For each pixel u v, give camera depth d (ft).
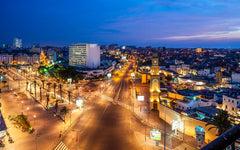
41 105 363.76
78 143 209.97
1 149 195.93
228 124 169.99
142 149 196.34
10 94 454.40
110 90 508.12
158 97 327.88
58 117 294.66
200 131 206.08
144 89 511.40
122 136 227.81
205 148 14.80
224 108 257.34
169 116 260.01
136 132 239.09
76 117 295.07
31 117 294.46
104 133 236.63
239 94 271.90
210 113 237.04
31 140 216.95
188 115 229.45
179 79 545.85
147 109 333.42
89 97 428.56
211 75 565.12
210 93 315.58
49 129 248.32
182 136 219.41
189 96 288.71
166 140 214.48
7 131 239.50
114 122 273.75
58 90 506.07
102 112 319.68
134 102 382.22
